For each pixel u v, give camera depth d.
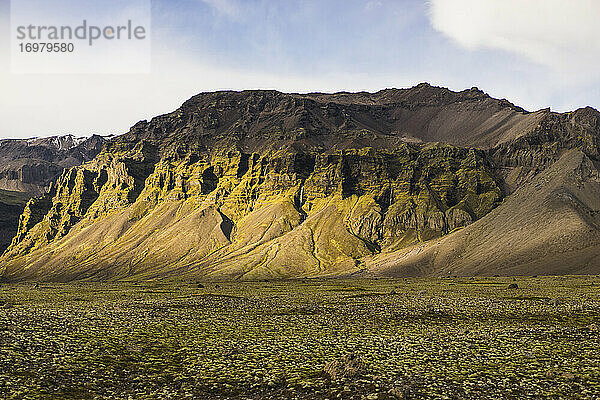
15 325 59.84
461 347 50.28
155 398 35.47
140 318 70.88
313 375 40.06
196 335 58.28
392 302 99.56
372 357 45.81
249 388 37.50
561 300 98.19
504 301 97.62
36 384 37.72
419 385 36.94
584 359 44.91
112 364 44.25
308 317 75.56
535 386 36.81
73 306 87.88
